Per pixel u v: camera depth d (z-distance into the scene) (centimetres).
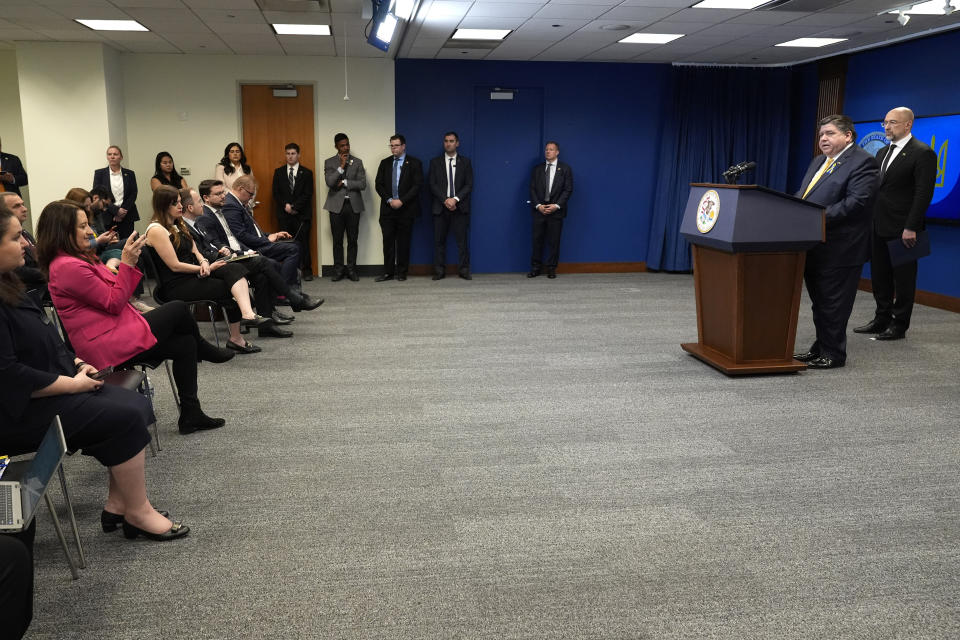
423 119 898
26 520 188
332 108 884
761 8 607
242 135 877
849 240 454
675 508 280
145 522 248
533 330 592
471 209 927
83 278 283
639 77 923
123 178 787
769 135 936
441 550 247
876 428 369
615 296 762
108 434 232
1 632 165
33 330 227
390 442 346
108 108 805
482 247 938
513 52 838
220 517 270
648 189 949
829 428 369
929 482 307
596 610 213
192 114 864
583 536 258
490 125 912
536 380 450
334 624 206
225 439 347
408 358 500
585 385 440
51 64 786
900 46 747
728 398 416
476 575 232
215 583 226
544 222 889
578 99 917
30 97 790
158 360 337
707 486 301
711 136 925
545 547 250
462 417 382
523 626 206
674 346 538
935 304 703
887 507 283
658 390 430
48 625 204
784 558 245
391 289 802
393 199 841
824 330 477
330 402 404
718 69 916
